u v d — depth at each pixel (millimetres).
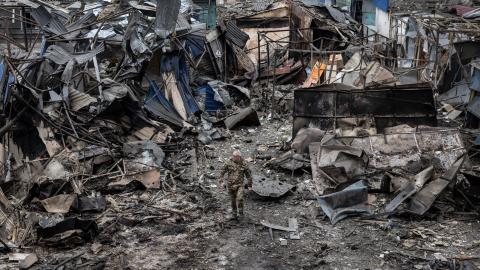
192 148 17484
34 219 11578
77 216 11859
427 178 12828
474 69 18203
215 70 26828
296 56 31422
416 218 12078
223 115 21891
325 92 16750
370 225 11906
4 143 14367
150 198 13469
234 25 28453
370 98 16656
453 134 14695
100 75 20188
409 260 10383
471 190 12492
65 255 10594
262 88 25719
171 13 20922
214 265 10344
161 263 10375
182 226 11953
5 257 10414
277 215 12594
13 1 31562
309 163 15086
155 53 20594
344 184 13438
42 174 13539
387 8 35125
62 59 18281
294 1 34750
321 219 12305
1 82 15305
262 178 14305
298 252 10844
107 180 14008
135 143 15945
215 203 13258
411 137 14742
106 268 10141
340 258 10547
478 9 28125
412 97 16531
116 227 11781
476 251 10672
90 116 16766
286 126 20281
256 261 10492
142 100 19812
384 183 13195
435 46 24219
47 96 16469
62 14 28625
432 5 34906
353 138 14914
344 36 29625
